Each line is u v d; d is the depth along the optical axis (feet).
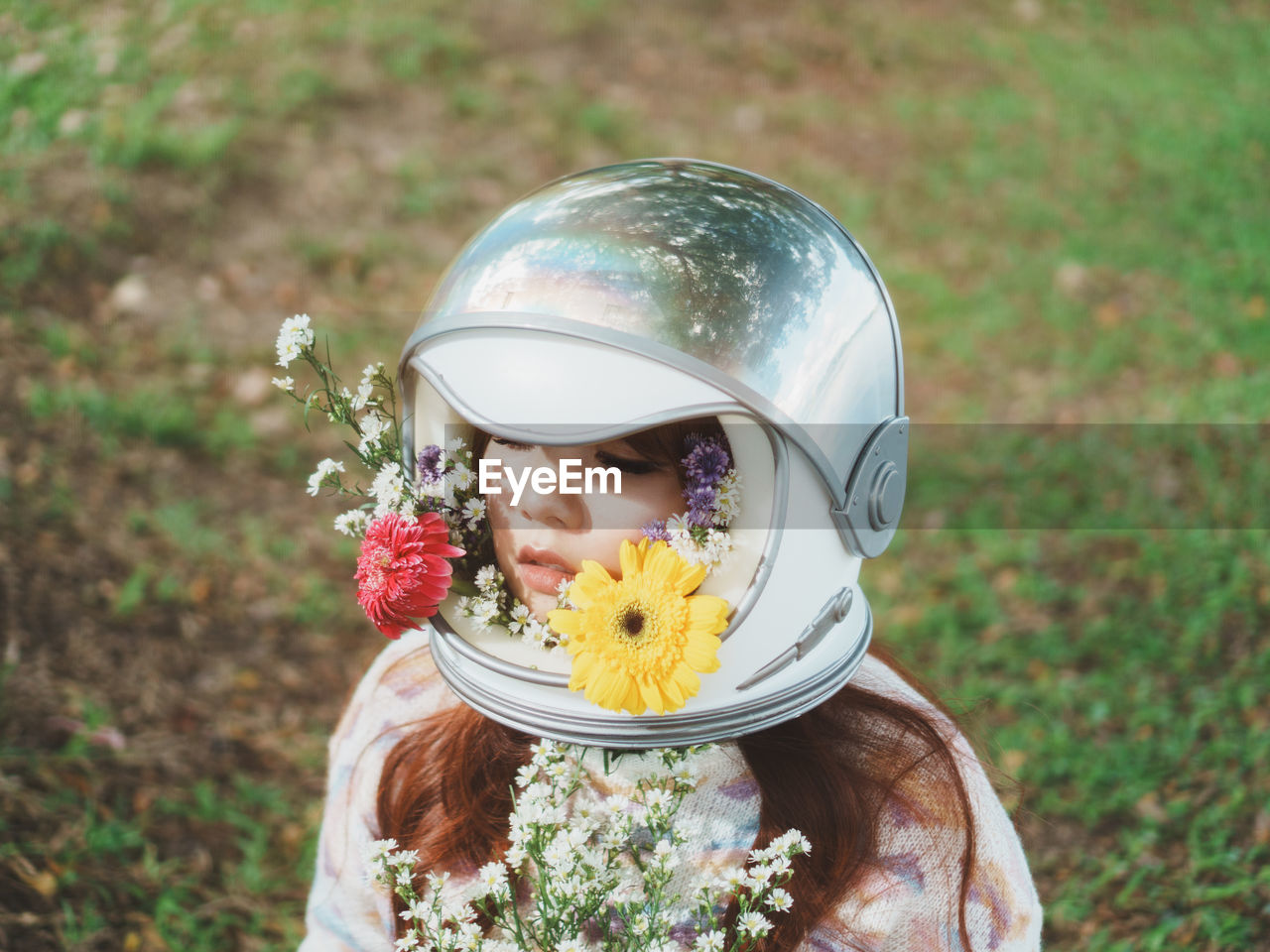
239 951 7.82
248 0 20.95
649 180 3.78
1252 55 24.63
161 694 9.70
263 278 15.20
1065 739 9.63
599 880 3.53
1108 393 14.88
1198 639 10.75
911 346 15.69
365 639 10.71
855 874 3.97
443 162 18.24
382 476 3.64
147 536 11.27
